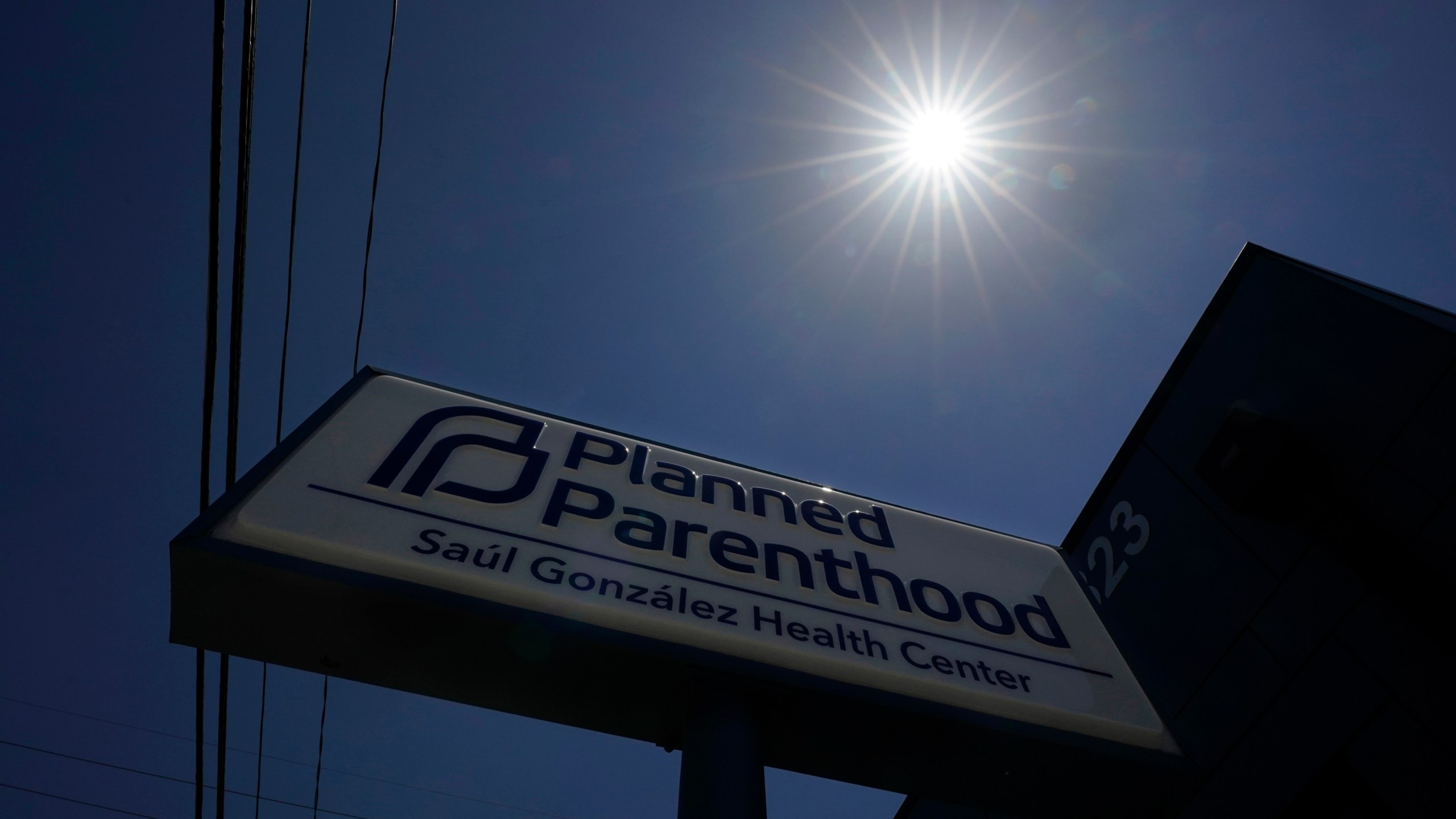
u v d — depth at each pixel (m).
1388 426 6.15
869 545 6.64
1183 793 5.55
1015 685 5.77
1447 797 5.43
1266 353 7.24
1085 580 8.36
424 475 5.57
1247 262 7.71
